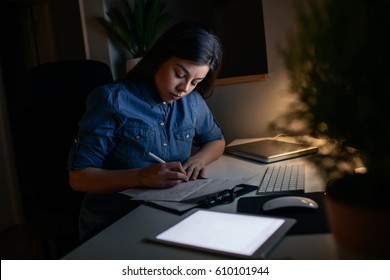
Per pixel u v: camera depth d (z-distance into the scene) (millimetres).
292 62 559
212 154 1348
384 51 435
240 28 1802
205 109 1411
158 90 1212
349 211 499
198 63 1084
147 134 1188
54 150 1268
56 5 3102
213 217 749
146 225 762
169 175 1010
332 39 479
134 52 2408
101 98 1149
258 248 597
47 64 1321
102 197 1146
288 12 1567
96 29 2398
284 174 1054
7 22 3041
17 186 2812
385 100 435
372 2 451
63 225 1026
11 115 2977
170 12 2367
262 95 1707
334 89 482
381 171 468
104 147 1134
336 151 536
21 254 2258
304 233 654
